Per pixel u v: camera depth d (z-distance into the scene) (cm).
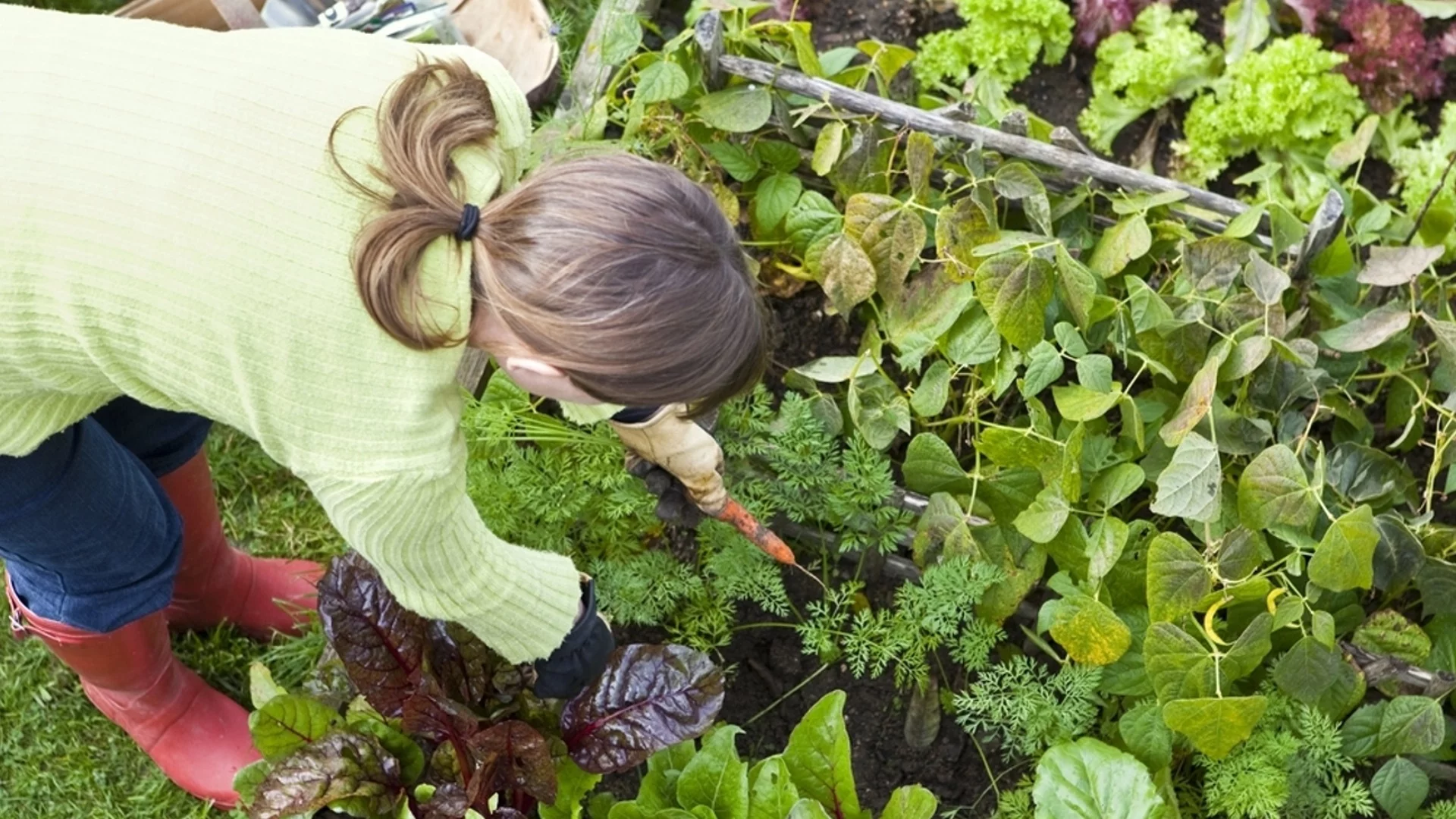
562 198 116
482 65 138
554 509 217
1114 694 215
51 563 174
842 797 195
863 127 231
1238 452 212
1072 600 202
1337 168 261
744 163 240
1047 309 226
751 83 238
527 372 125
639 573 217
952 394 238
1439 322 212
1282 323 212
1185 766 216
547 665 180
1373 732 204
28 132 123
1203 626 207
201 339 124
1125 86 279
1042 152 229
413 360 122
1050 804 193
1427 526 219
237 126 123
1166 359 219
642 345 116
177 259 121
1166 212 235
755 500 219
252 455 267
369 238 117
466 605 146
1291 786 203
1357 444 220
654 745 190
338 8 259
